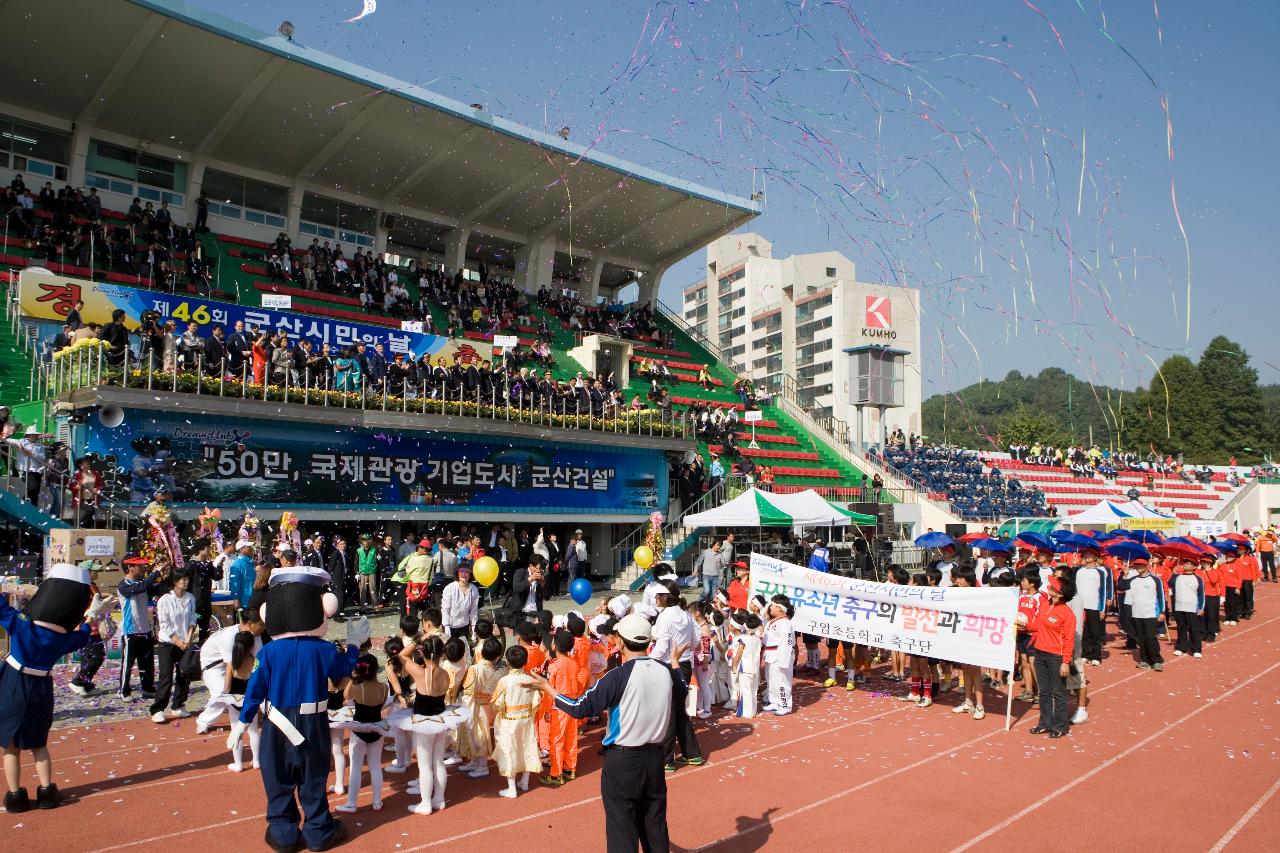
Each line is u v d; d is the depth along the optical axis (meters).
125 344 18.78
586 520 27.11
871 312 81.12
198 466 18.94
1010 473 46.62
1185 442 64.88
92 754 9.51
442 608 13.93
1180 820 7.83
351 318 31.50
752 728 11.28
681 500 29.89
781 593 13.71
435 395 23.30
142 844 7.04
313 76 28.77
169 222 29.95
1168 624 19.86
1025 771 9.32
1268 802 8.34
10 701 7.61
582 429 26.67
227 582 14.59
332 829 7.05
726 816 7.89
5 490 15.99
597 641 10.95
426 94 30.89
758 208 41.97
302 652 7.07
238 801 8.07
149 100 29.38
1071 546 20.48
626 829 5.71
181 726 10.74
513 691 8.33
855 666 13.90
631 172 37.12
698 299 102.62
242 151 33.31
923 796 8.47
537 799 8.26
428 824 7.58
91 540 14.59
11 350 21.55
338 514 21.30
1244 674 15.35
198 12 25.77
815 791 8.62
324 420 20.77
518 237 42.75
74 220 27.55
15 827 7.34
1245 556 23.38
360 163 35.12
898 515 33.47
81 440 17.50
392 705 8.73
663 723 5.85
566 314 40.50
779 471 34.81
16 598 12.88
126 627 12.17
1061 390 78.31
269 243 34.91
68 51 26.39
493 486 24.75
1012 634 11.30
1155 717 11.96
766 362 90.88
